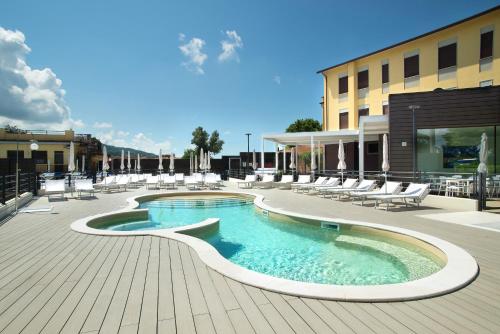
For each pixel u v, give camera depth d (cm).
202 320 295
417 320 296
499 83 1670
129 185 2217
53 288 373
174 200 1545
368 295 344
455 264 455
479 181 980
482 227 735
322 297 342
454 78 1855
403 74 2097
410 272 563
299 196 1474
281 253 703
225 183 2422
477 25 1748
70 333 272
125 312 311
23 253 525
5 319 297
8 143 3366
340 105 2511
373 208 1078
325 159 2731
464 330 277
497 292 364
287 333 272
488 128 1445
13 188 1234
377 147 2280
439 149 1523
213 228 836
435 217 874
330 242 785
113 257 499
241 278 396
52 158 3450
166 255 509
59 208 1104
